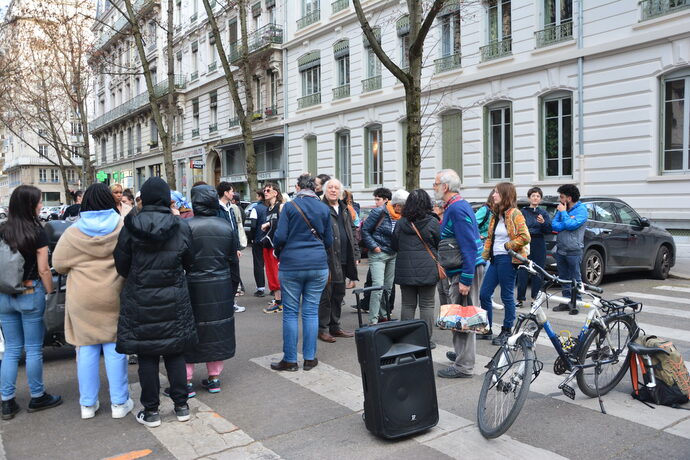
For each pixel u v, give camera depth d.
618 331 4.52
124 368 4.28
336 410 4.36
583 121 14.09
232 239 4.74
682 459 3.40
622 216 10.18
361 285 10.62
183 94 34.47
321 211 5.29
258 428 4.04
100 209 4.19
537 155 15.28
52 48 26.48
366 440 3.80
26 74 27.30
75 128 42.97
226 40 29.45
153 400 4.09
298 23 24.20
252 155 17.97
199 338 4.56
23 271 4.16
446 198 5.07
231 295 4.72
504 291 5.90
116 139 47.00
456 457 3.51
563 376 5.00
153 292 3.92
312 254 5.21
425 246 5.43
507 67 15.68
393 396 3.72
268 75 26.61
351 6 21.02
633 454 3.48
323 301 6.41
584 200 9.71
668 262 10.91
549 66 14.73
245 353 6.00
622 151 13.36
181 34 34.09
